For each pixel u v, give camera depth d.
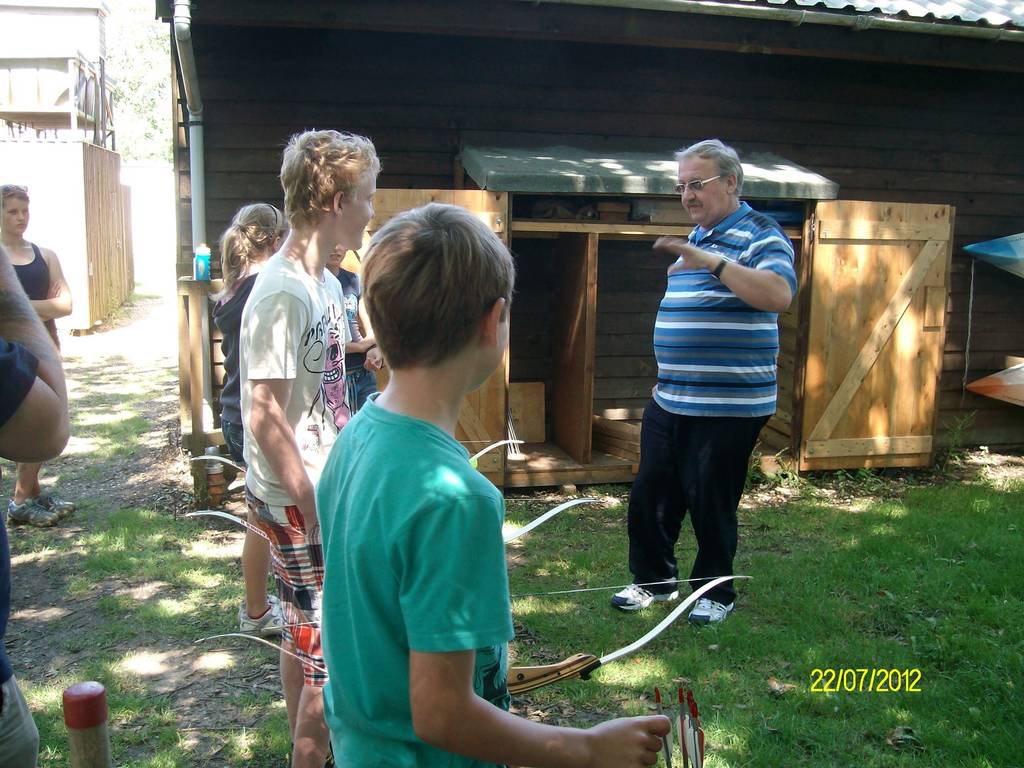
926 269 6.24
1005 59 6.15
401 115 6.02
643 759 1.34
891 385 6.30
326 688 1.46
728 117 6.51
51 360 1.55
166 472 6.17
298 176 2.38
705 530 3.88
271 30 5.75
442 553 1.18
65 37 14.87
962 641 3.65
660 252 6.87
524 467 5.89
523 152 5.94
